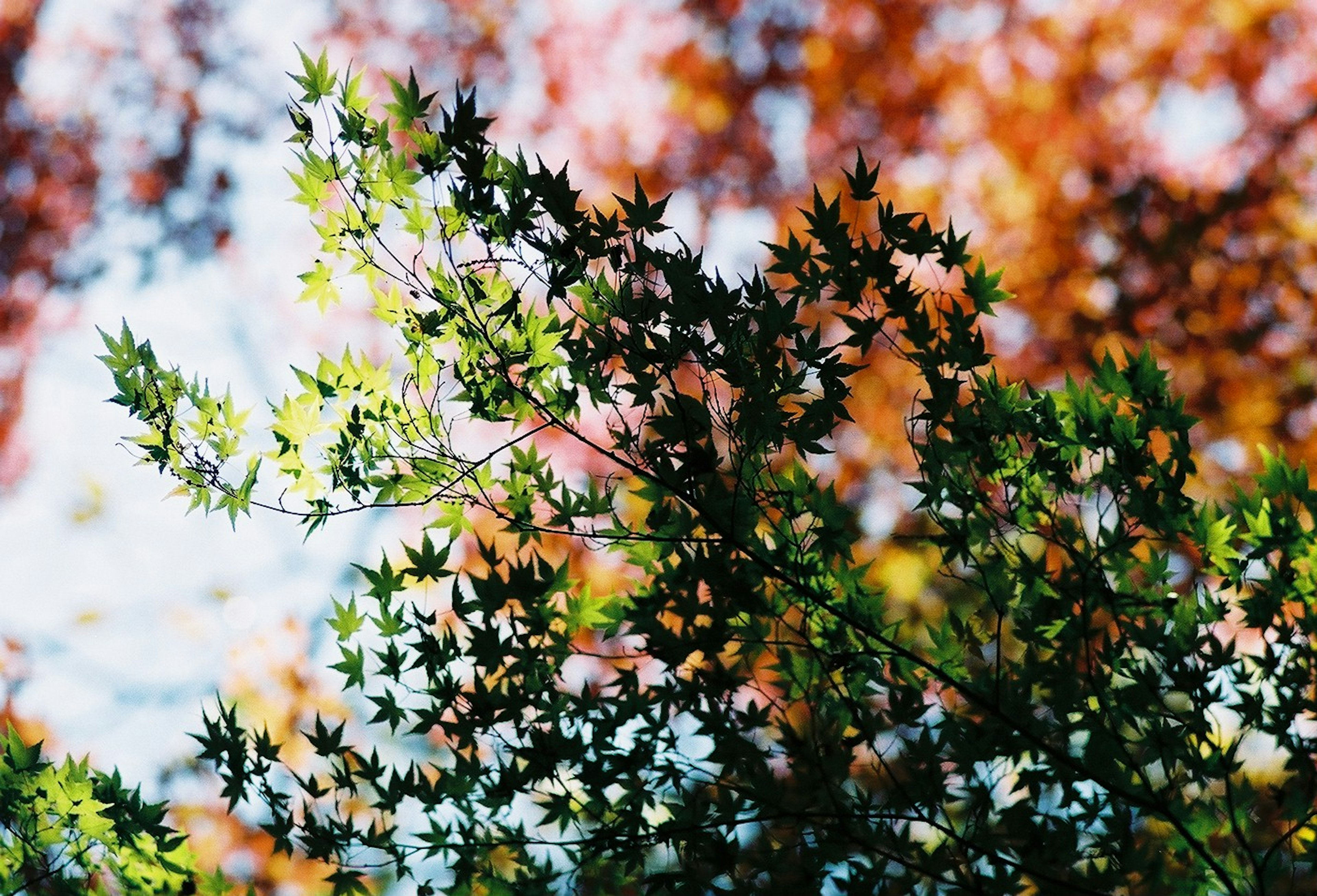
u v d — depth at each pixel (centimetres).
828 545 340
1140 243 787
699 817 338
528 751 335
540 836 342
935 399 337
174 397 341
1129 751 341
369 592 337
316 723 338
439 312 339
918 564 546
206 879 348
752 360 339
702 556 336
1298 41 786
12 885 346
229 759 337
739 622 341
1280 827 346
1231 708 337
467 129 332
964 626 344
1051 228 812
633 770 335
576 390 345
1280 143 788
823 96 888
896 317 337
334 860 338
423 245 340
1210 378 750
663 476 339
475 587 336
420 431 343
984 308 337
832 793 332
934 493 340
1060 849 333
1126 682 343
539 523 348
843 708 341
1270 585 337
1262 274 762
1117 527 339
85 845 347
